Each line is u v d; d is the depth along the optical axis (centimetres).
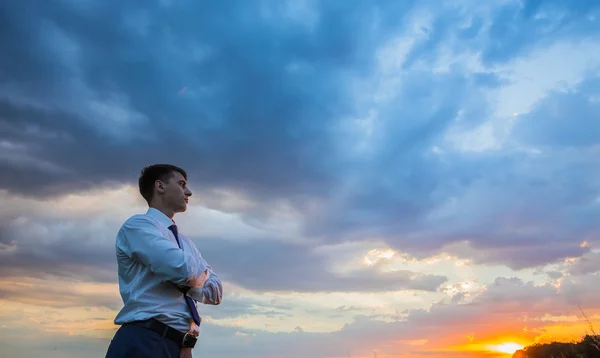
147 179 297
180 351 250
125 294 253
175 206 295
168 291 252
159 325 241
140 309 244
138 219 261
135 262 254
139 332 237
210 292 269
